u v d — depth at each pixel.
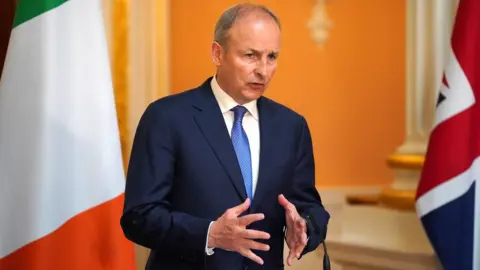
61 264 4.10
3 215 4.05
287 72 8.23
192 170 3.26
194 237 3.02
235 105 3.45
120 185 4.29
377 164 8.62
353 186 8.48
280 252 3.44
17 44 4.16
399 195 6.45
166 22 7.10
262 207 3.31
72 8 4.27
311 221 3.32
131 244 4.32
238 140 3.42
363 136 8.58
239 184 3.28
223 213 3.21
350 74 8.52
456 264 4.99
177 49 7.73
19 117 4.10
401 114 8.68
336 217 7.86
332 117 8.44
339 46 8.47
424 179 5.11
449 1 6.09
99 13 4.38
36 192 4.05
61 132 4.16
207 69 7.82
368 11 8.59
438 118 5.11
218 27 3.35
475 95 5.06
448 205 5.00
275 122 3.53
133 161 3.31
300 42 8.30
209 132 3.33
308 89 8.33
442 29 6.12
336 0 8.45
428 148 5.14
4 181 4.06
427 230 5.06
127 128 6.53
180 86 7.73
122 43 6.54
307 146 3.65
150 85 6.90
